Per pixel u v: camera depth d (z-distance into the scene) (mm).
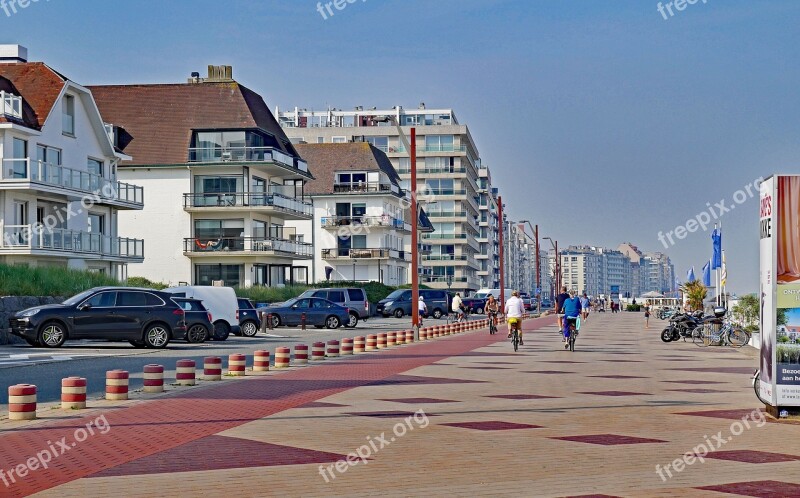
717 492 8859
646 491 8883
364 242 94438
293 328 52219
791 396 14039
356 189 94250
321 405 15781
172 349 31328
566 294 35219
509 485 9148
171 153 70688
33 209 48281
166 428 12992
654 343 39781
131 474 9648
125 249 57594
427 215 130875
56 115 49938
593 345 37719
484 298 94938
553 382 20312
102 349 30812
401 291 75875
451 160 130875
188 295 37562
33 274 38531
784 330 14016
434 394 17656
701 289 66062
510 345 36938
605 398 17016
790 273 13961
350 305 57469
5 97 46312
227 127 71000
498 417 14242
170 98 73438
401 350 33344
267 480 9344
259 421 13719
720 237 56219
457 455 10828
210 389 18609
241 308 42375
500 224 71938
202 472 9750
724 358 29484
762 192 14555
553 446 11508
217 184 71062
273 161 70688
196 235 71188
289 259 77500
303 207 79500
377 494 8703
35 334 29938
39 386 18953
